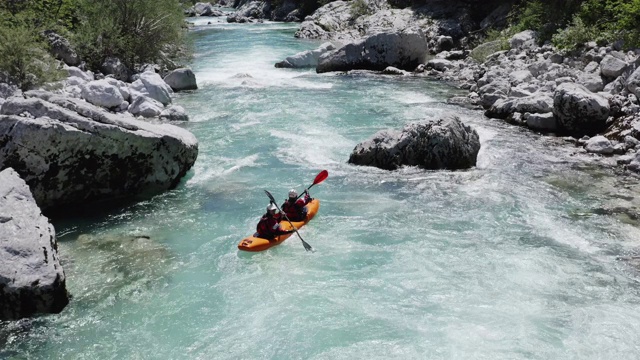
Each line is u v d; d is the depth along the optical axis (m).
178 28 24.66
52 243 8.12
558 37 21.02
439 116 12.98
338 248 9.23
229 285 8.23
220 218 10.39
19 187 8.70
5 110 10.48
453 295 7.82
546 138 14.70
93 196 10.95
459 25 32.41
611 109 14.80
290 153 13.73
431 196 11.16
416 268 8.55
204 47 32.28
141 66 22.83
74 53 20.02
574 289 7.93
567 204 10.69
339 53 25.52
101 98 16.59
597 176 12.04
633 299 7.69
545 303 7.61
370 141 12.93
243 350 6.81
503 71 20.38
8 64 15.80
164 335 7.12
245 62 27.38
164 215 10.50
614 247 9.08
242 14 56.22
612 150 13.37
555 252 8.95
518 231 9.66
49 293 7.37
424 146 12.55
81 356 6.73
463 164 12.59
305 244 9.09
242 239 9.56
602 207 10.52
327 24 38.19
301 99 19.28
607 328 7.06
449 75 23.97
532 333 6.97
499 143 14.27
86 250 9.15
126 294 7.98
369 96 19.86
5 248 7.52
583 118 14.51
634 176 12.01
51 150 10.12
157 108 17.00
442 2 35.03
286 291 8.04
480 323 7.19
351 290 8.01
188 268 8.69
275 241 9.30
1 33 16.20
